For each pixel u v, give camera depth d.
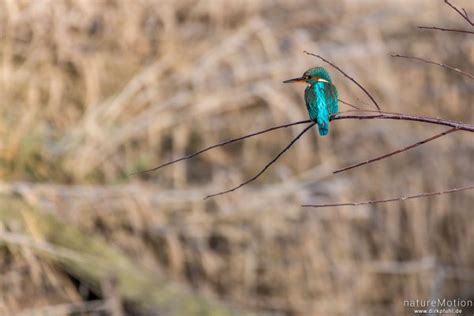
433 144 15.39
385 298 14.20
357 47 15.54
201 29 15.25
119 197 13.54
